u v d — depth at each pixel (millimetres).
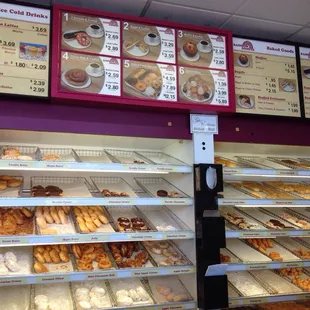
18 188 2520
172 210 2906
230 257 2754
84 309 2182
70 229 2361
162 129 2576
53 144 2828
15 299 2285
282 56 3006
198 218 2455
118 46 2467
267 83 2900
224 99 2670
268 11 2736
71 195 2482
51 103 2336
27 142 2727
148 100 2453
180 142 2789
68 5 2502
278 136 2924
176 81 2562
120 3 2582
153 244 2820
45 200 2195
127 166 2398
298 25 2971
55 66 2275
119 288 2525
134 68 2473
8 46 2240
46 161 2209
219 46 2742
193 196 2543
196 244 2465
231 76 2721
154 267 2398
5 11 2275
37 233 2227
